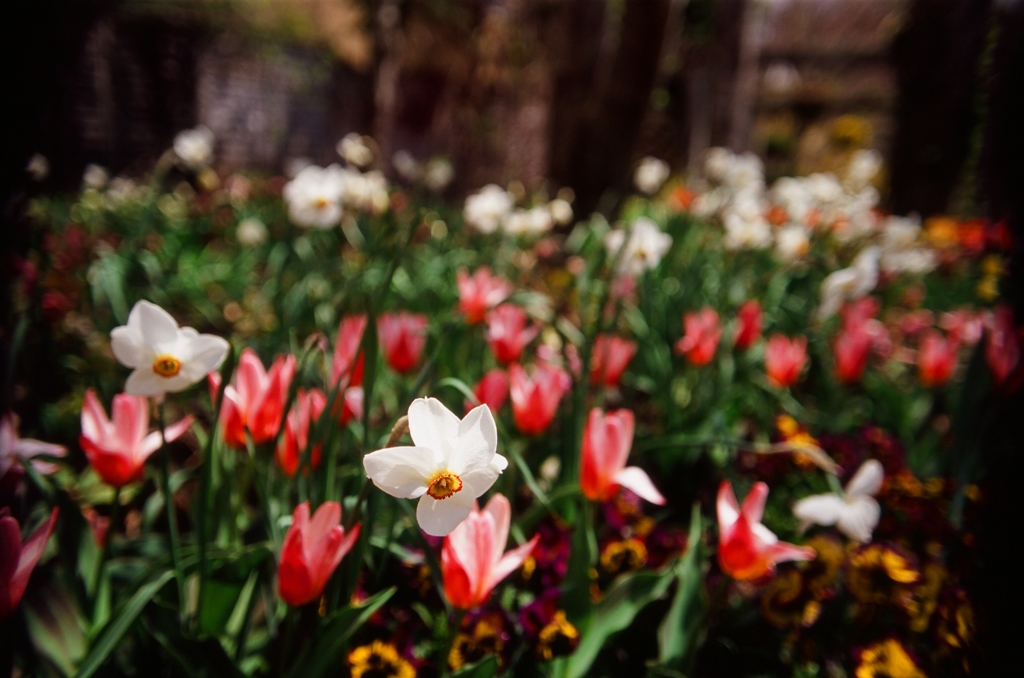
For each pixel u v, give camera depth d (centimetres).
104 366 114
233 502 69
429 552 57
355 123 505
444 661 53
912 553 77
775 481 87
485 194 161
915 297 198
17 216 68
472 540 50
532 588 66
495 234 183
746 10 332
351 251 172
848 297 131
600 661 64
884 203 373
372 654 57
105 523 69
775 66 798
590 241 154
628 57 198
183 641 51
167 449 53
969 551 64
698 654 67
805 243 154
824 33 779
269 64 443
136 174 356
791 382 101
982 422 75
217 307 172
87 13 331
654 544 72
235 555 58
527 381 71
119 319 124
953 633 59
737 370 116
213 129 416
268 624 59
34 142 68
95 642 49
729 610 70
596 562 69
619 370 84
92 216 221
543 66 396
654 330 114
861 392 135
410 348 80
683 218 197
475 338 103
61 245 167
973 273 213
